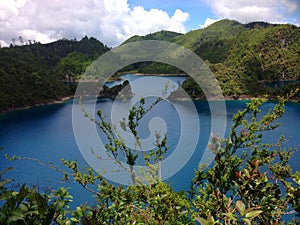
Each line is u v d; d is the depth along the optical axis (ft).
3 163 108.78
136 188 8.32
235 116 10.05
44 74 303.07
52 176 89.86
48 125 185.88
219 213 6.33
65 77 351.87
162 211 7.23
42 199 4.71
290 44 382.01
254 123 9.72
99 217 7.06
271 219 6.20
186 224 6.50
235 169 7.05
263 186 6.38
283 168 9.02
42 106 257.75
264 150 9.77
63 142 142.41
